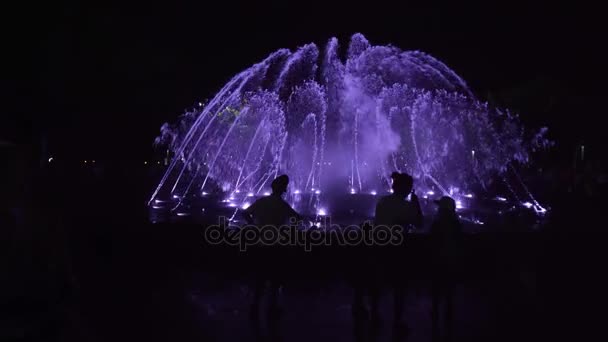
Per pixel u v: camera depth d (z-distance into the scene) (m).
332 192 13.77
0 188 4.66
